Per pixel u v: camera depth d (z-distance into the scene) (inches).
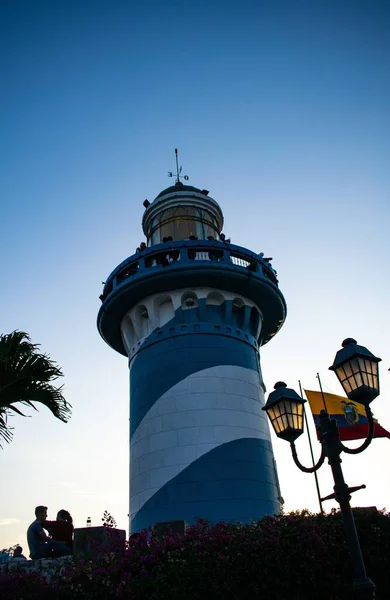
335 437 427.5
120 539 480.4
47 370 469.4
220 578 434.6
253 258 972.6
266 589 442.3
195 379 850.1
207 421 817.5
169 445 808.9
